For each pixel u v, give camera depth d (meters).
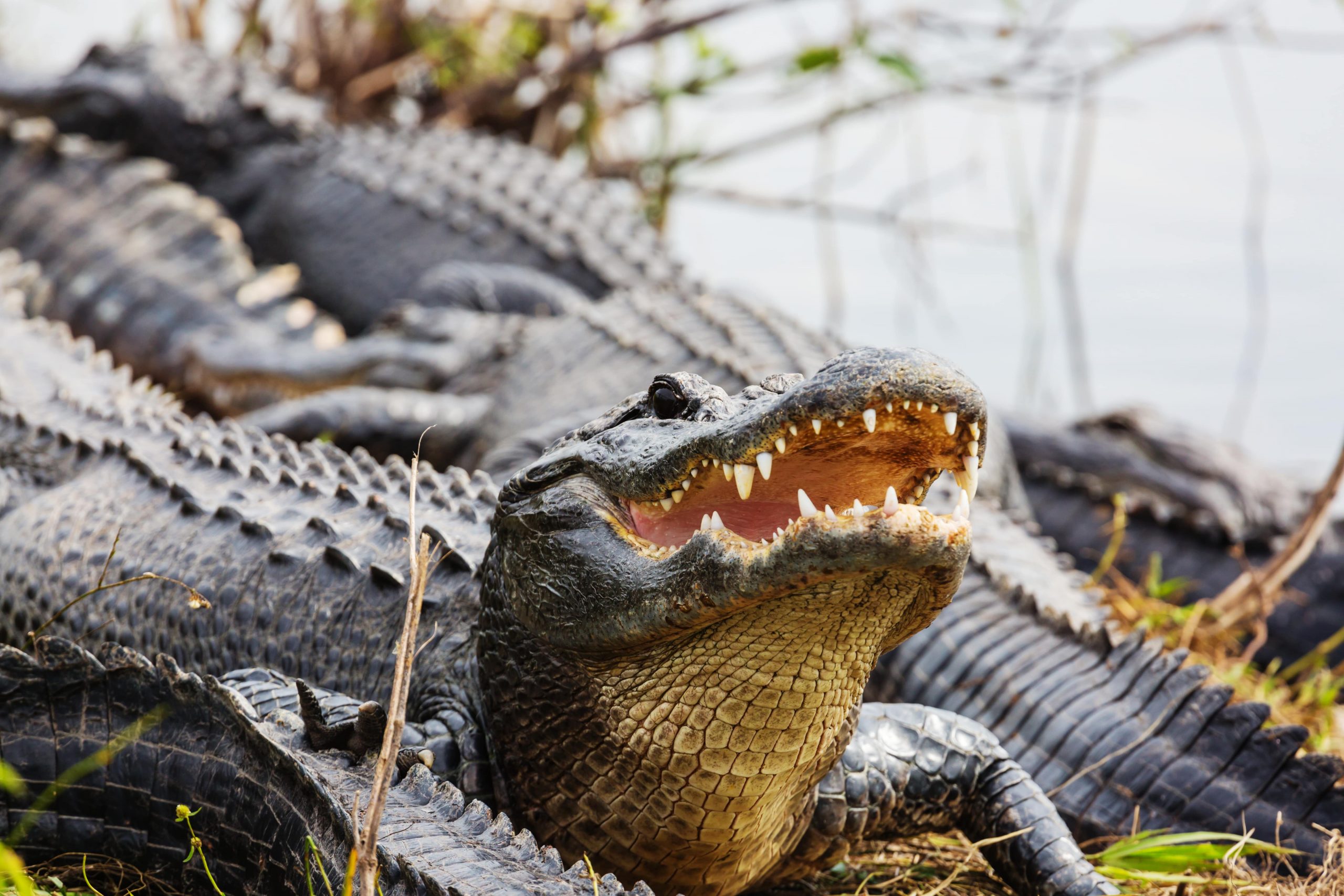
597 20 20.20
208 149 17.69
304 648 7.33
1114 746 7.47
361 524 7.89
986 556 9.11
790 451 4.75
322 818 5.18
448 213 16.56
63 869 6.13
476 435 13.23
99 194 16.80
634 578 5.06
